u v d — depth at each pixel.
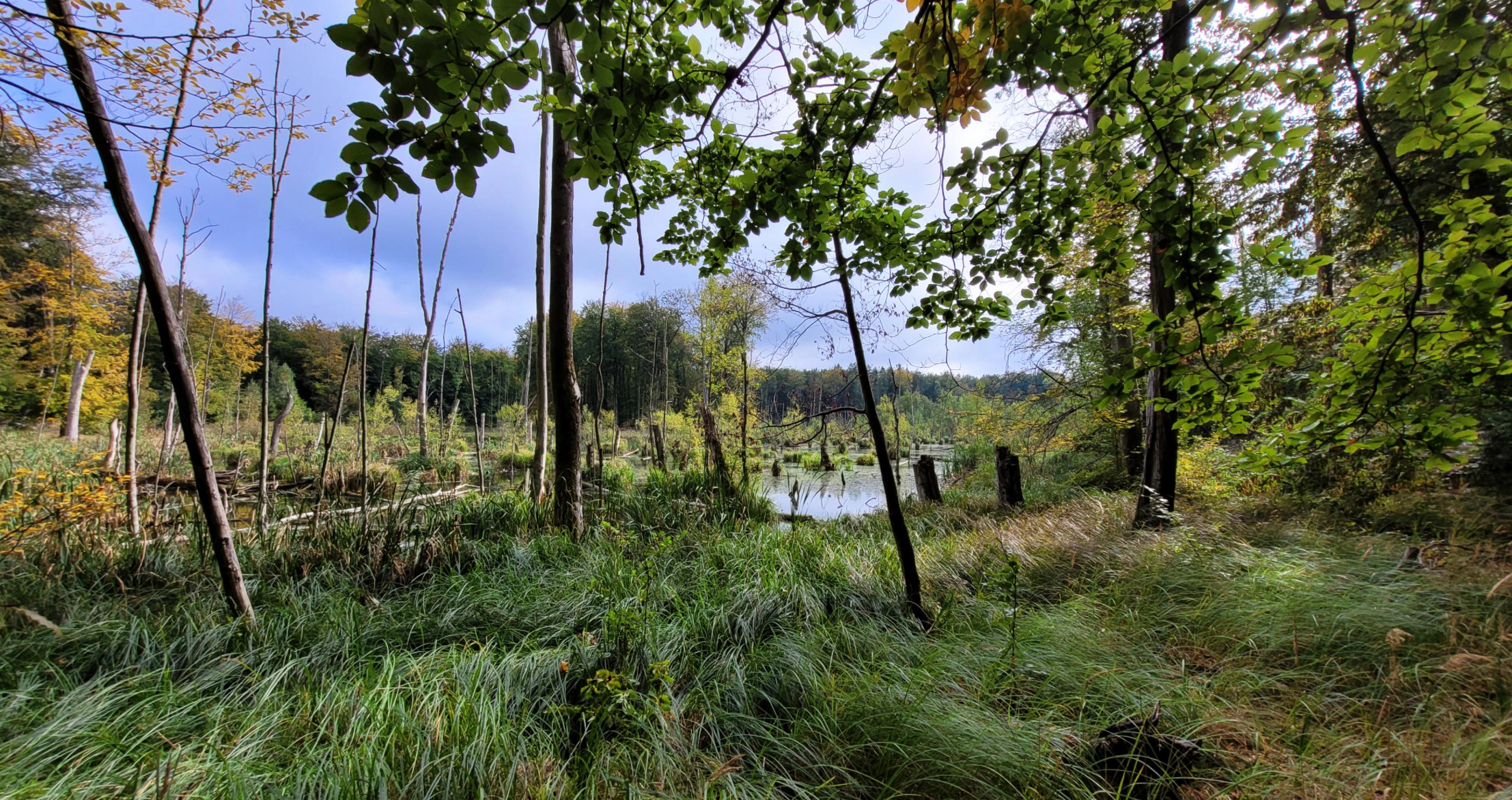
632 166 2.32
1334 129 4.25
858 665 2.79
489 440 18.69
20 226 12.73
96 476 4.43
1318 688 2.24
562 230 5.74
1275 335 4.72
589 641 3.15
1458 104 1.42
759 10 1.83
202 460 3.04
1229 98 1.82
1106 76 1.85
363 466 5.20
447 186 1.18
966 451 14.02
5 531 3.57
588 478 8.29
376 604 3.66
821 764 2.09
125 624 3.02
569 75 1.26
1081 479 9.09
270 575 4.07
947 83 1.53
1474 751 1.71
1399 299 1.74
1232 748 2.01
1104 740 1.95
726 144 2.41
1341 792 1.70
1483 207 1.54
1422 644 2.38
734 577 4.20
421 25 1.00
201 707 2.45
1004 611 3.13
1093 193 2.20
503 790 1.90
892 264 2.90
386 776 1.92
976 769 1.95
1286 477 4.64
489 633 3.36
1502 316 1.49
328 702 2.37
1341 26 1.45
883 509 8.54
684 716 2.55
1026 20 1.24
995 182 2.29
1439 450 1.82
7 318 13.60
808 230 2.47
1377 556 3.30
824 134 2.14
